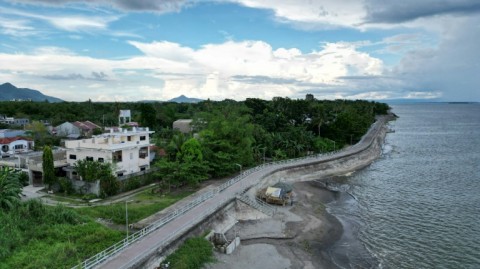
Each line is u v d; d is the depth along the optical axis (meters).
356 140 125.88
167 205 50.19
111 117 146.12
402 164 97.19
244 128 77.94
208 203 48.91
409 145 136.12
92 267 30.06
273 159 91.06
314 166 83.50
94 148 60.81
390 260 39.75
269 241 43.56
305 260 39.03
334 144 109.69
